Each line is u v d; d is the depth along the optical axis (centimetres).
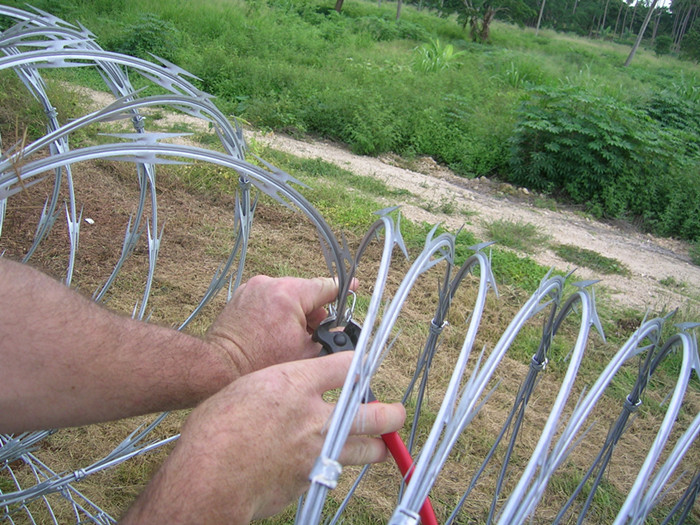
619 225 798
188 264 414
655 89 1617
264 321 99
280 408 71
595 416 334
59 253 388
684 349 76
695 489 93
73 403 77
